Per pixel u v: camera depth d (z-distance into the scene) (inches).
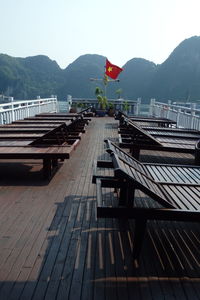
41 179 159.3
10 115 339.6
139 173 105.0
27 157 153.6
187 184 116.9
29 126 280.5
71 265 81.9
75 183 153.4
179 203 94.0
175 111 416.8
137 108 634.8
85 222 108.7
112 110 593.3
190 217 83.2
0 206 121.0
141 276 78.7
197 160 185.2
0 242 92.6
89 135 329.4
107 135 331.9
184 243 97.9
